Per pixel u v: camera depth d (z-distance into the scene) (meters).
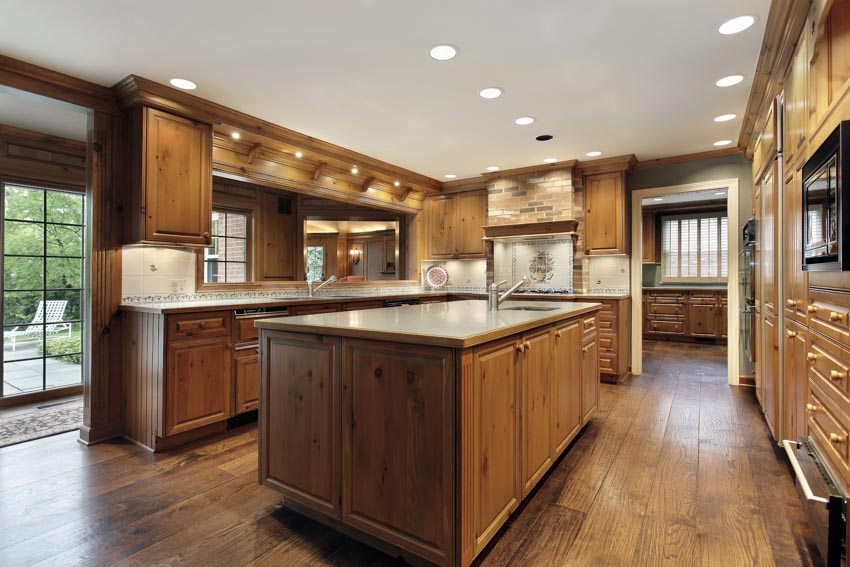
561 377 2.46
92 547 1.72
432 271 6.00
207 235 3.15
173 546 1.73
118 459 2.58
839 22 1.60
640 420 3.24
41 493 2.15
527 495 2.09
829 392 1.59
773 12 2.04
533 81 2.80
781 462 2.48
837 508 1.35
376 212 5.29
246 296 3.85
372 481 1.69
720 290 6.80
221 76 2.71
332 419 1.80
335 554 1.69
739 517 1.92
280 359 1.99
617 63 2.56
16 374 3.70
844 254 1.32
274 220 4.14
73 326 4.05
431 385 1.53
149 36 2.26
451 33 2.25
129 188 2.92
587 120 3.48
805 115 1.91
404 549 1.62
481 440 1.59
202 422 2.86
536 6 2.03
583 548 1.71
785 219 2.38
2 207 3.57
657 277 7.82
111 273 2.92
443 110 3.27
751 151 3.90
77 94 2.72
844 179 1.32
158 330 2.70
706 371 4.91
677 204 7.44
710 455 2.59
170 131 2.94
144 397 2.79
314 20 2.13
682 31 2.23
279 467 1.99
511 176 5.15
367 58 2.50
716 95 3.00
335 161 4.30
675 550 1.69
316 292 4.50
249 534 1.82
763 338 3.07
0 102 3.01
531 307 2.91
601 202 4.73
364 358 1.70
